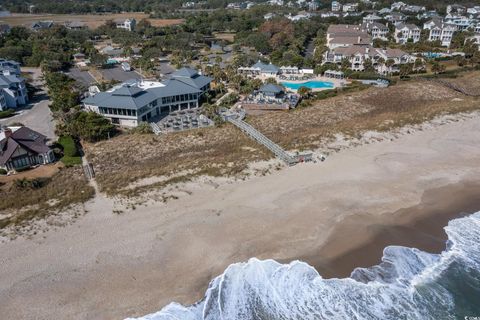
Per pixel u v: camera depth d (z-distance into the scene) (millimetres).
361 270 37531
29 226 42750
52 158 59969
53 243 40125
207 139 69000
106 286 34781
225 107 85250
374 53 122562
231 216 45062
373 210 46750
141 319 31562
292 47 147875
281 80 114438
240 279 36000
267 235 41844
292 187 51750
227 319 32156
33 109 86688
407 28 161625
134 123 75062
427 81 107312
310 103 89625
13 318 31438
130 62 137250
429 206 47906
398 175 55438
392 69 116312
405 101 91375
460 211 47156
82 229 42438
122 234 41656
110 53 148500
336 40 143625
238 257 38594
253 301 33875
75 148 62531
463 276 36938
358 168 57312
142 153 63219
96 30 193625
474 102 89125
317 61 129750
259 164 58250
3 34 162000
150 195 49375
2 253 38500
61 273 36125
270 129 74188
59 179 53625
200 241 40719
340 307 33594
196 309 32812
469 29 178750
